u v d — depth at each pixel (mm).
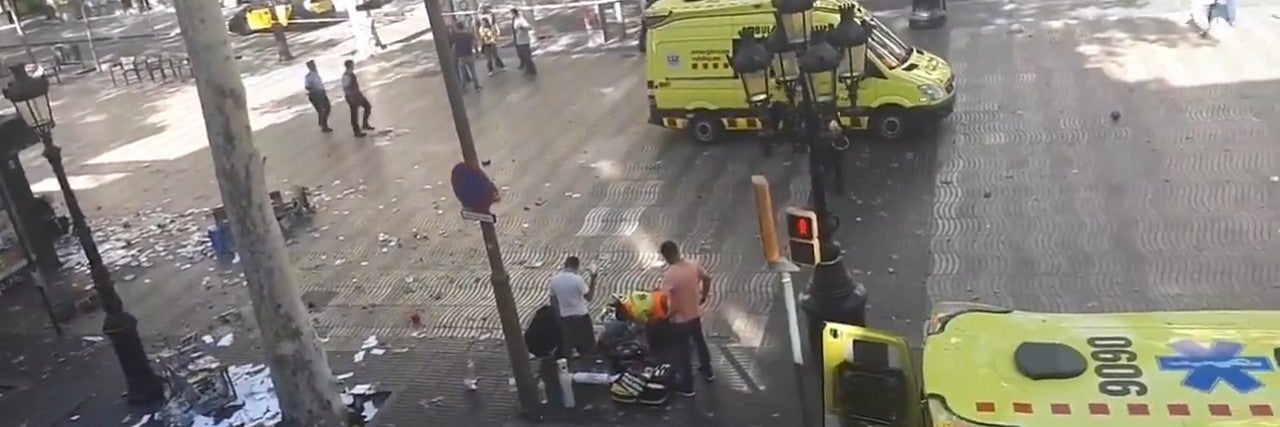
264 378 12109
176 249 16469
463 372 11773
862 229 13930
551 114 20953
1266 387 6000
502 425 10633
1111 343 6594
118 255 16469
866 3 26609
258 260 9922
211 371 12094
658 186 16375
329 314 13516
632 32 26859
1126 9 22969
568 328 10898
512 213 16062
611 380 10883
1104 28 21781
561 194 16562
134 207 18781
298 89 25875
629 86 22266
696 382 10852
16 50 35531
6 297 15375
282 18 32875
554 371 11055
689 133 18047
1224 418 5840
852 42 9453
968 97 18641
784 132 16547
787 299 8562
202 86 9297
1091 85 18406
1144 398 6066
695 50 17328
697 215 15094
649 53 17781
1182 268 12000
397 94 24078
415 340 12625
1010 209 13977
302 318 10305
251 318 13695
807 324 10516
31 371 13109
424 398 11352
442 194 17219
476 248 14992
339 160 19688
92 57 33375
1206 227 12852
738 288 12812
